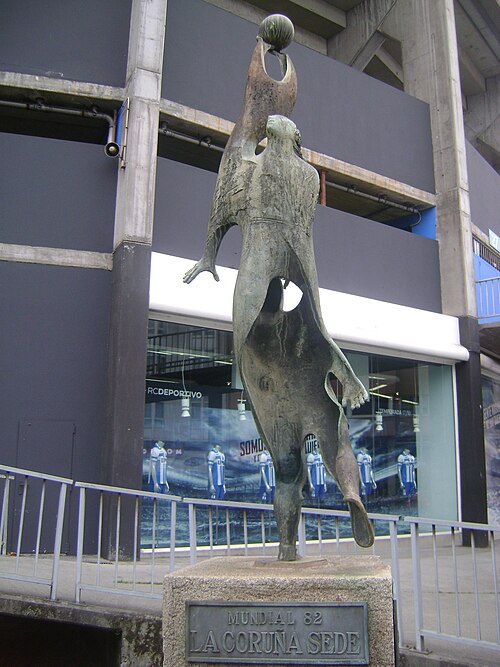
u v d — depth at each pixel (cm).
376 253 1398
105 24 1180
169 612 341
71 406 1041
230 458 1143
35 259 1069
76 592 583
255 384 418
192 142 1248
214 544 1094
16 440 1008
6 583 621
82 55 1164
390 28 1764
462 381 1452
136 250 1058
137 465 1003
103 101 1163
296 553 412
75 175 1114
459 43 2275
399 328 1367
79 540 589
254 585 338
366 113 1462
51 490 1000
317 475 1222
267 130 407
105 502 999
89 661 576
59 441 1024
